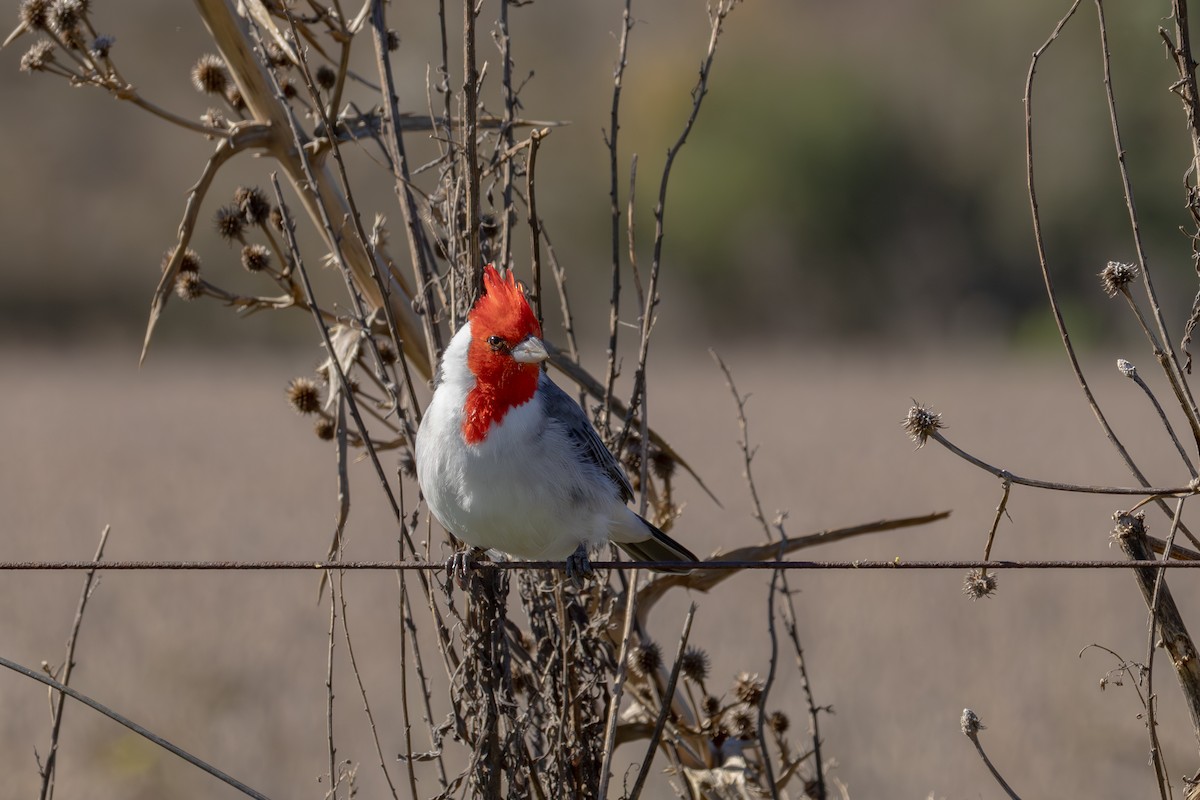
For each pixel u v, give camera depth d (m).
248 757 10.63
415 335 7.24
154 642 12.72
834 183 44.62
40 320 43.81
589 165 39.66
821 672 11.88
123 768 10.43
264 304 7.36
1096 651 12.29
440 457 6.28
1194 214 5.69
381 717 11.24
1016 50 42.66
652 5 41.47
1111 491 5.73
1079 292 41.94
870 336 45.53
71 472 21.55
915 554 15.53
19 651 12.69
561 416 6.46
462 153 6.64
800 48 45.34
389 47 7.23
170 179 43.12
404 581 6.49
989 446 23.14
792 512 17.50
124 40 40.31
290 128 7.20
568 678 6.54
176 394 32.56
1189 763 10.22
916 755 10.29
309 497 18.98
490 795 6.27
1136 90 37.22
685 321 45.75
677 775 7.27
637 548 7.10
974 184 44.25
